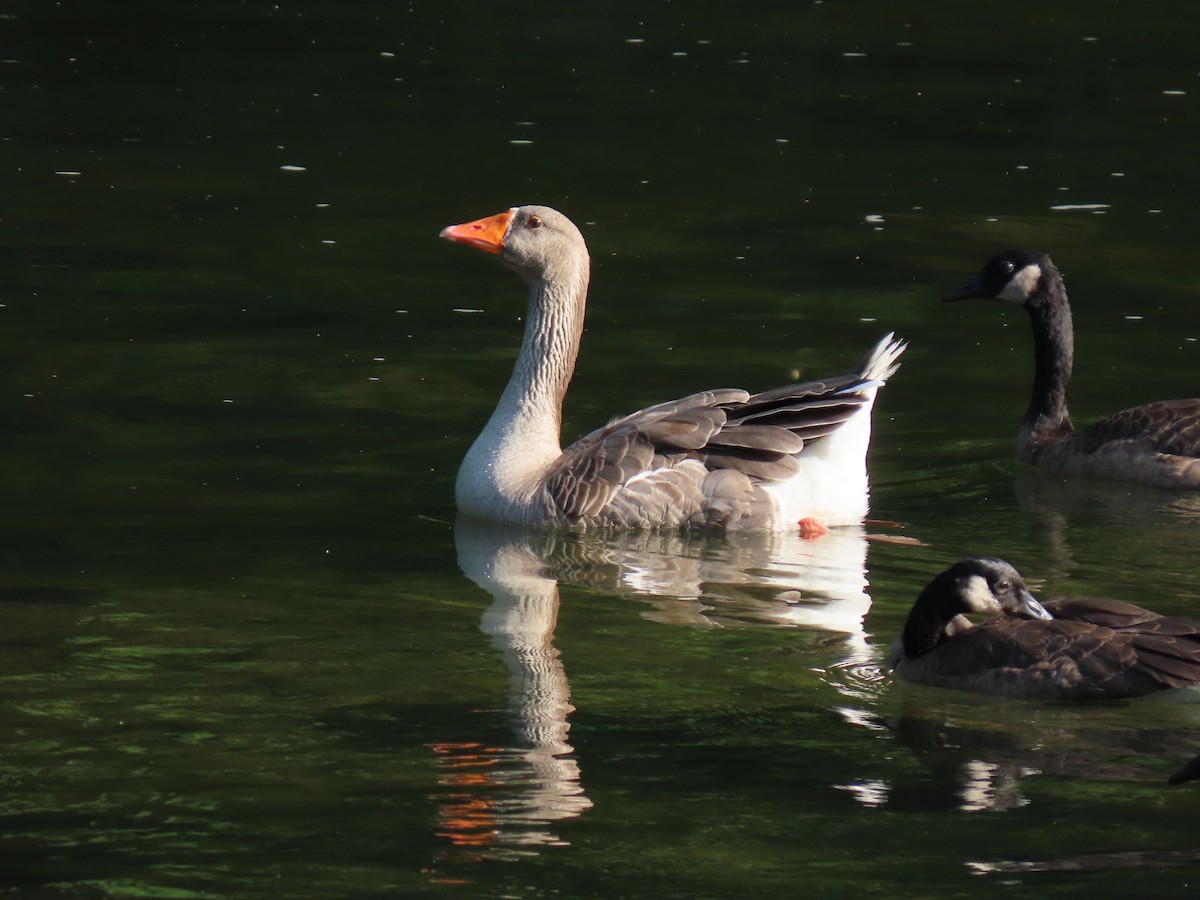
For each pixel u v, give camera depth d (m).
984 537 15.62
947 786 10.20
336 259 25.62
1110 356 21.36
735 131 34.19
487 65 39.72
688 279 24.67
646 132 34.06
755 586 14.24
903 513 16.42
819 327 22.48
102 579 13.97
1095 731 11.15
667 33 43.22
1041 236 26.89
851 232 27.25
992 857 9.29
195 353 21.05
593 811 9.86
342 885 8.96
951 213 28.31
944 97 36.81
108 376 20.02
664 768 10.47
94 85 36.94
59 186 29.38
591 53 41.09
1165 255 25.80
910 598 13.94
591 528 15.71
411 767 10.44
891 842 9.47
